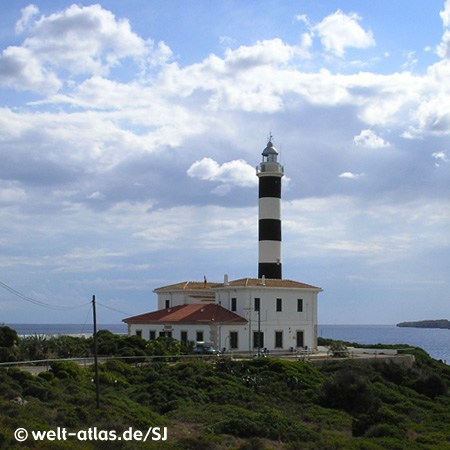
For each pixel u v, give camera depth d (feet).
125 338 242.17
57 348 218.59
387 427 156.25
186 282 321.32
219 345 256.73
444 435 156.87
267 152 324.39
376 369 241.55
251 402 178.29
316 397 195.00
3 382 152.87
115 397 163.73
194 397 177.88
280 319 274.57
